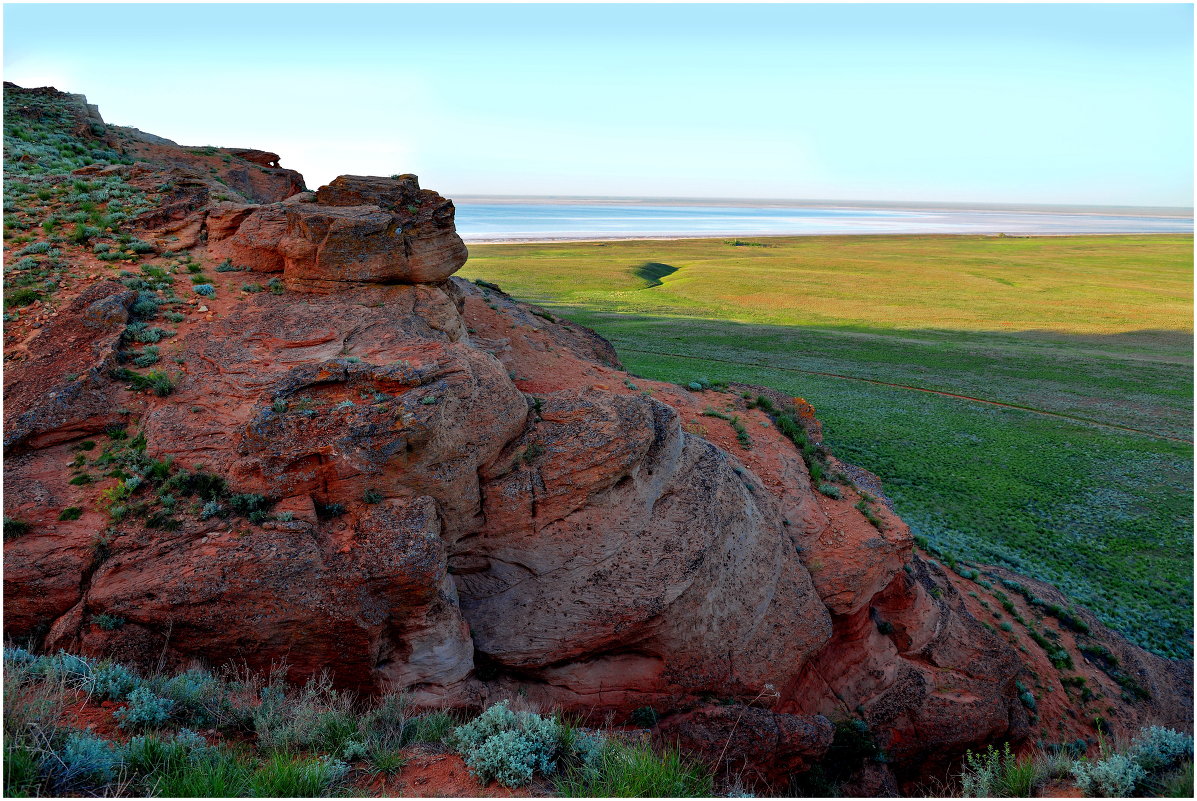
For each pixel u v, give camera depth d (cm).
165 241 1806
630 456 1402
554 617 1332
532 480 1365
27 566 991
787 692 1513
